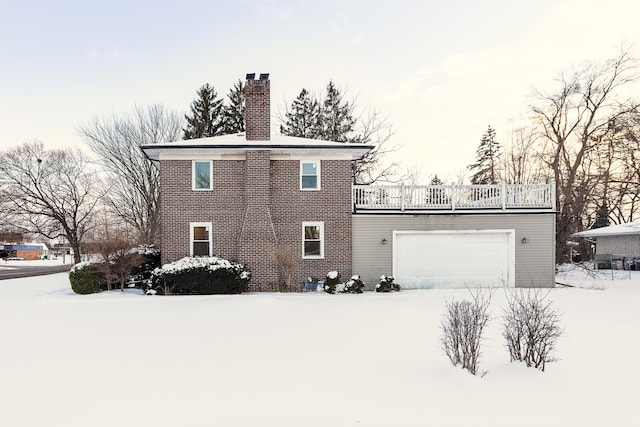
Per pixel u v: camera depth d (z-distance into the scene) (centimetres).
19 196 3753
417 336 850
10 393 531
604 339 806
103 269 1608
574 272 2702
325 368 626
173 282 1530
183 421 438
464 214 1773
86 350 748
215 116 4053
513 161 3700
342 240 1769
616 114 2709
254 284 1680
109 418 449
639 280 2194
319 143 1770
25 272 3388
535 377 557
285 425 425
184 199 1741
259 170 1709
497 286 1767
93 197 3981
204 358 691
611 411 449
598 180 2845
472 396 495
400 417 440
